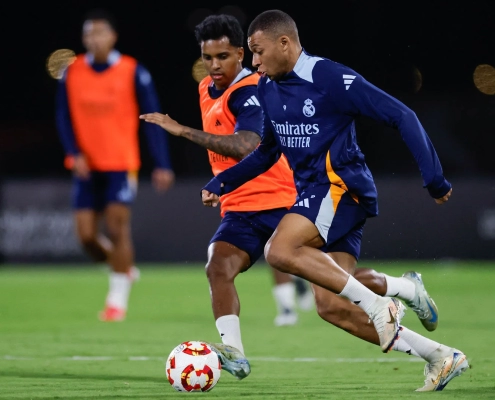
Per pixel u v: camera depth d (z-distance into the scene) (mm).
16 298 48281
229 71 21672
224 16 21750
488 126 76000
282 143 19359
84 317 39062
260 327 34719
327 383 20422
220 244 21438
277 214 21672
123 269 38469
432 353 18656
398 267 63750
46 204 68000
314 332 32781
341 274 18000
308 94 18547
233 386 19891
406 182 65875
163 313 40812
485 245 65750
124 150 38469
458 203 65812
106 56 38469
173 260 68125
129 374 22203
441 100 83438
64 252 68125
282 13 18828
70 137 38438
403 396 17922
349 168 18891
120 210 38375
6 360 25141
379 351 27047
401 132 17906
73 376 21797
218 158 22125
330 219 18703
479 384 19766
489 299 45375
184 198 68125
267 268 71188
